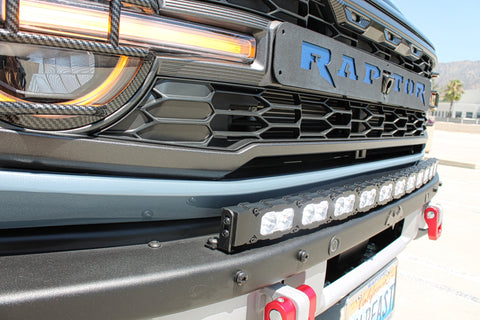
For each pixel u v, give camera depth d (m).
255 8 1.27
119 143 1.00
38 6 0.85
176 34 1.04
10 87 0.86
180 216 1.19
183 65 1.06
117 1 0.91
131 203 1.09
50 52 0.89
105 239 1.08
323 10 1.47
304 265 1.32
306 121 1.57
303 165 1.62
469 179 8.87
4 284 0.85
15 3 0.80
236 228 1.09
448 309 2.86
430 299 3.00
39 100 0.90
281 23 1.24
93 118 0.96
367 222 1.68
